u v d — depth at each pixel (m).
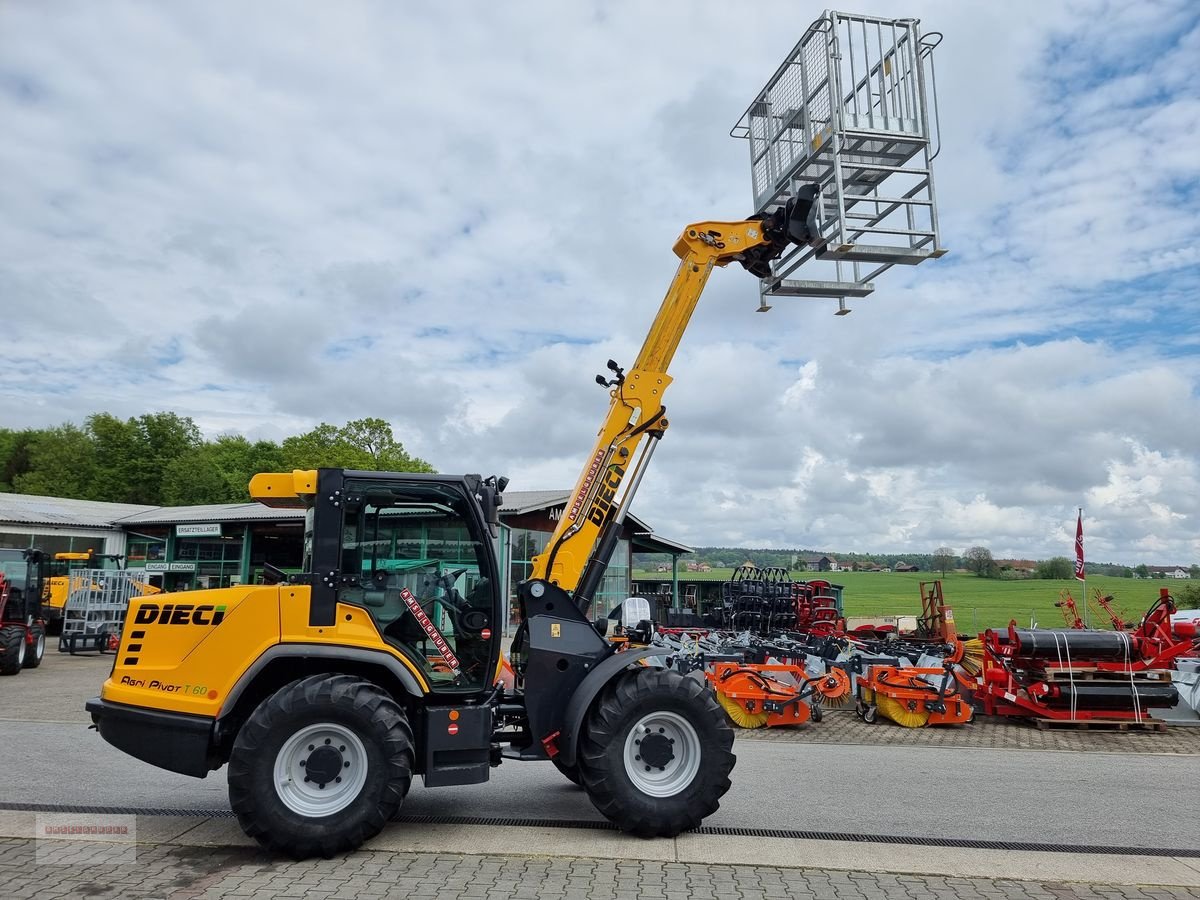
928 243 7.07
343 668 5.74
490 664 5.89
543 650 5.98
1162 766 8.99
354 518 5.86
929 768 8.60
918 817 6.53
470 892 4.65
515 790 7.05
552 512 25.59
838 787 7.57
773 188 8.10
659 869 5.12
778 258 7.50
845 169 7.09
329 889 4.66
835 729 11.30
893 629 21.94
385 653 5.57
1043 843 5.88
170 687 5.42
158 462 61.69
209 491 59.31
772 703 11.12
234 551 28.73
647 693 5.74
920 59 7.20
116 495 60.94
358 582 5.70
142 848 5.36
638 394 6.70
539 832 5.83
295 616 5.50
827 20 7.05
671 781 5.79
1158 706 11.52
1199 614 19.38
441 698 5.84
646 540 30.34
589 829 5.93
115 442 61.66
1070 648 11.73
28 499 35.25
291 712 5.18
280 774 5.16
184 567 28.84
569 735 5.73
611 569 27.92
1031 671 12.07
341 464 53.09
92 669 17.31
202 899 4.49
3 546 27.70
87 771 7.45
